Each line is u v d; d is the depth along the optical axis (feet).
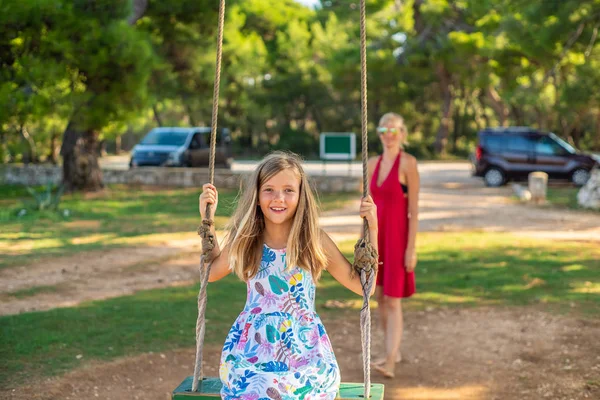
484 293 28.73
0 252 38.14
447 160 149.28
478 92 176.86
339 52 120.37
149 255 38.06
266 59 144.15
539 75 127.95
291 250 11.62
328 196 69.46
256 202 11.82
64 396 17.38
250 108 151.64
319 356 11.55
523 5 63.52
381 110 165.78
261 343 11.53
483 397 18.01
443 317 25.43
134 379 18.89
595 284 29.91
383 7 121.49
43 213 54.44
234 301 27.68
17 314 25.05
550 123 157.28
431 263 35.24
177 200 66.23
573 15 61.16
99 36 51.16
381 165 19.45
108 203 62.80
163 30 72.59
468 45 94.99
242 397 11.07
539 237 43.83
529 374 19.38
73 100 51.72
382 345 22.56
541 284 30.09
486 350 21.65
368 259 12.21
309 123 196.44
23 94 49.03
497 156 80.64
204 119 156.15
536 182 63.72
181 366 20.08
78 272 33.22
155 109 139.03
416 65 116.98
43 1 49.06
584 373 19.15
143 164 85.61
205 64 76.33
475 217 53.72
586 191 60.34
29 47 50.52
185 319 24.73
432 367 20.35
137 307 26.35
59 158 123.65
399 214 19.22
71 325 23.50
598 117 138.62
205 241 12.48
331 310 26.58
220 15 12.53
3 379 18.25
